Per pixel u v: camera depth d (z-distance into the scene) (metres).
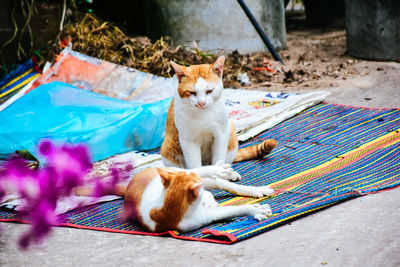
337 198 3.04
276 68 7.06
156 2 7.52
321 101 5.55
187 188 2.76
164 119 4.66
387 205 2.93
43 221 2.35
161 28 7.62
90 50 6.57
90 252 2.69
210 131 3.63
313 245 2.52
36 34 6.61
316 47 8.11
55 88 5.02
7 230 3.07
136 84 5.70
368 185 3.30
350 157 3.97
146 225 2.92
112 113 4.77
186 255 2.55
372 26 6.88
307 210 2.91
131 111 4.74
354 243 2.50
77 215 3.26
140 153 4.51
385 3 6.68
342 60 7.27
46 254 2.70
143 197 3.00
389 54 6.84
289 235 2.67
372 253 2.38
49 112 4.74
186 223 2.84
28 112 4.75
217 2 7.44
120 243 2.78
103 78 5.75
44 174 2.74
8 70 6.32
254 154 4.16
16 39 6.43
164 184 2.84
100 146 4.34
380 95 5.61
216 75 3.51
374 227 2.65
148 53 6.74
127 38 6.88
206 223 2.93
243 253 2.51
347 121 4.88
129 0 8.07
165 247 2.67
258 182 3.69
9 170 2.58
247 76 6.71
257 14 7.68
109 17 8.04
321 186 3.41
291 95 5.56
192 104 3.43
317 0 9.63
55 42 6.48
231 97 5.67
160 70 6.51
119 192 3.50
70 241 2.86
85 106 4.86
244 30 7.61
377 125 4.66
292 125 4.97
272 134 4.80
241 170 3.99
